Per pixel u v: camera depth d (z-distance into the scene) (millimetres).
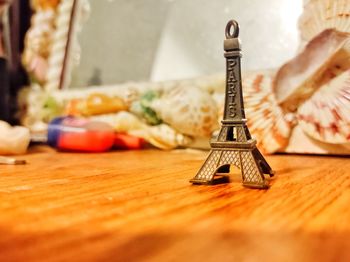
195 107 171
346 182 90
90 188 87
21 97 256
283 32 171
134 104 202
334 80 140
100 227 56
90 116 211
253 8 180
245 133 87
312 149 150
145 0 220
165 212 65
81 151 184
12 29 254
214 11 193
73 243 49
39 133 226
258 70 171
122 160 148
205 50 194
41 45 251
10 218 62
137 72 218
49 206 70
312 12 147
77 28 247
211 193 80
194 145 183
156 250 46
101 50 235
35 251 46
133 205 70
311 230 53
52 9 252
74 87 243
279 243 48
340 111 138
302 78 145
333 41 138
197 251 46
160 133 185
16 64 259
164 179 99
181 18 205
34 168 125
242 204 69
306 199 73
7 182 97
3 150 167
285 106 152
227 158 88
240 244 48
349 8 134
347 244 47
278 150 155
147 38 217
